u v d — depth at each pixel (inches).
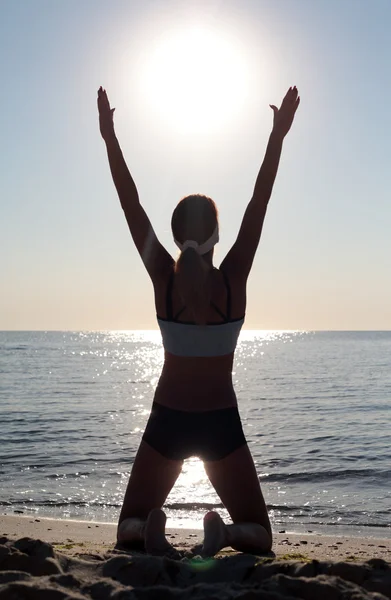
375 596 98.9
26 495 446.0
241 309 145.3
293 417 944.9
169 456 146.0
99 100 153.5
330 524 373.4
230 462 144.2
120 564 115.8
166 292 144.7
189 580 112.5
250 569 114.2
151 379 1820.9
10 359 3088.1
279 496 450.0
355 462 577.0
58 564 114.8
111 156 151.8
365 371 2164.1
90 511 403.5
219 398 144.7
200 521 373.4
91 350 4574.3
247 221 147.6
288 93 148.6
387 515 394.9
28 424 846.5
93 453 620.7
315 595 99.6
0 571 109.3
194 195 145.6
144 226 149.3
